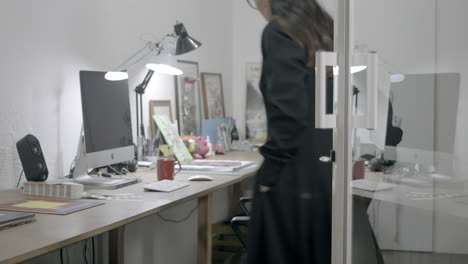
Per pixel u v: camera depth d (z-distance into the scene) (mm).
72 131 2523
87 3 2594
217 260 3506
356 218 1443
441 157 1280
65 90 2467
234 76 4379
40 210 1664
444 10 1240
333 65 1448
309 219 1646
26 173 2070
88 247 2529
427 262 1311
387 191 1404
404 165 1367
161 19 3266
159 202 1851
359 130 1433
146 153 2916
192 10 3664
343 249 1434
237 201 4117
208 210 2379
